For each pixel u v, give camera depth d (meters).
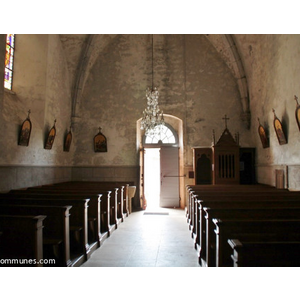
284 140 7.53
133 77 11.70
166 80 11.62
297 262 2.93
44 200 5.19
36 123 8.79
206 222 4.51
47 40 9.15
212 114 11.37
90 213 5.93
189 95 11.51
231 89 11.39
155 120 10.05
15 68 8.86
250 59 10.45
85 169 11.46
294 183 7.04
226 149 9.55
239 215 4.17
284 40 7.52
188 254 5.46
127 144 11.50
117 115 11.60
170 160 11.91
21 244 3.73
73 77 11.27
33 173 8.45
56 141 10.00
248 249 2.93
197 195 5.84
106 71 11.75
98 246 5.90
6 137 7.19
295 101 6.90
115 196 7.79
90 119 11.62
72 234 5.12
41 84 9.02
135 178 11.43
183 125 11.41
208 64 11.57
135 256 5.34
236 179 9.45
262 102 9.46
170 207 11.71
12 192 6.79
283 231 3.41
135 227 7.89
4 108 7.52
